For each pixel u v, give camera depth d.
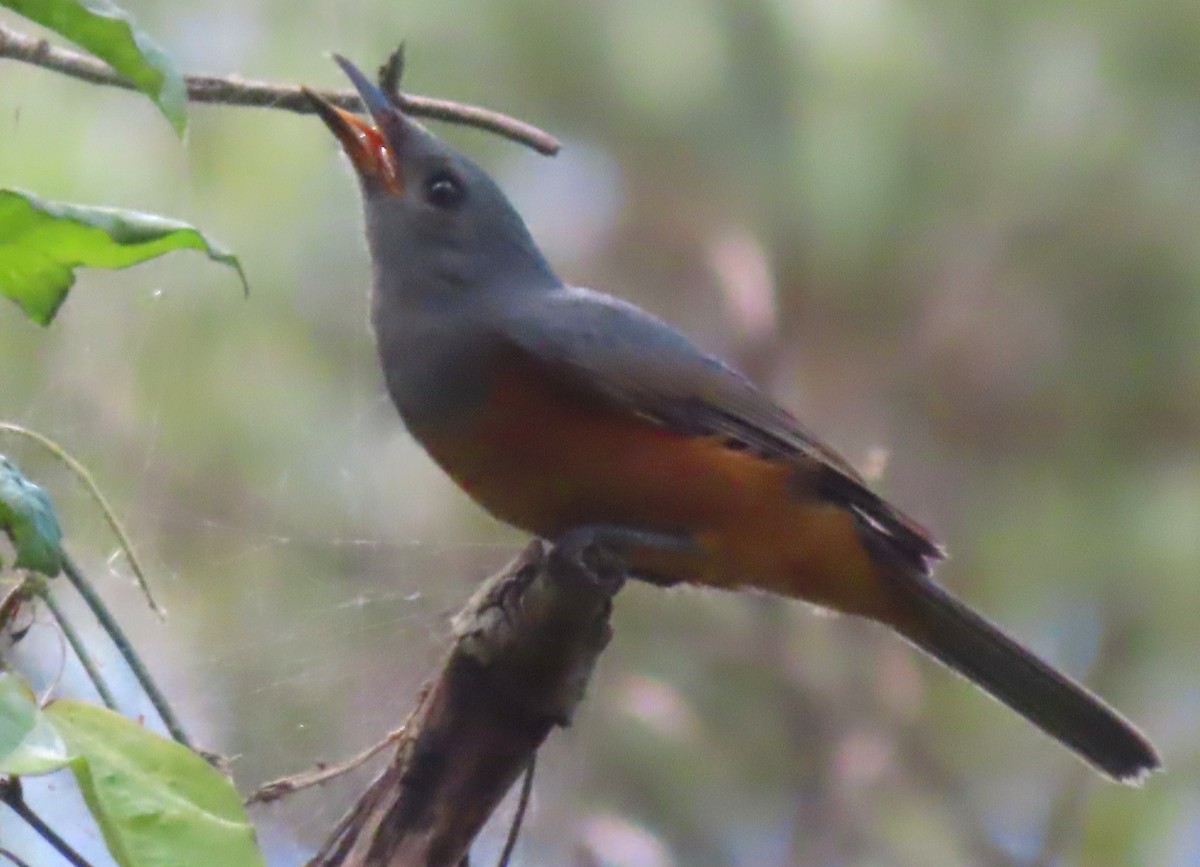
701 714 12.27
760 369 11.98
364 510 11.27
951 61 12.22
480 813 6.28
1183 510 12.37
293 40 11.39
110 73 6.20
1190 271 12.23
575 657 6.21
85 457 10.62
